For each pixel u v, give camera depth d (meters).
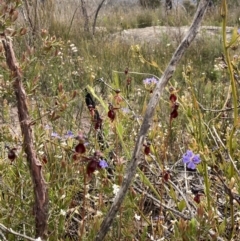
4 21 1.98
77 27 9.70
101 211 2.24
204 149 2.14
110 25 12.65
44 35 2.25
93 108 2.37
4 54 2.12
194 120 2.33
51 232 2.26
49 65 4.90
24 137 2.19
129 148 2.79
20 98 2.18
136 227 2.40
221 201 2.68
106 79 5.85
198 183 2.99
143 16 14.02
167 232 2.37
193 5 12.78
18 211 2.38
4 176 2.52
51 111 2.21
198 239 2.06
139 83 6.53
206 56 8.14
